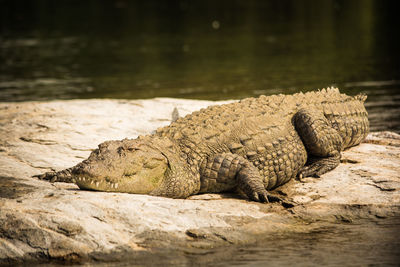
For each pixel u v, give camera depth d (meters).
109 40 66.75
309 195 15.05
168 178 14.43
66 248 11.87
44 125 20.09
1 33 75.12
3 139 18.42
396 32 62.06
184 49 57.06
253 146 15.68
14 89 37.84
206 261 11.64
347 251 12.07
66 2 126.50
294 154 16.48
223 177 14.95
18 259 11.77
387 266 11.28
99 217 12.59
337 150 17.16
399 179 15.51
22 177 15.03
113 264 11.55
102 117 21.64
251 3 112.94
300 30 68.62
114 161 13.65
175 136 15.23
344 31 65.31
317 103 17.98
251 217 13.53
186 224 12.87
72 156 17.22
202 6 111.56
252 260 11.70
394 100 30.38
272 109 17.09
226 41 61.91
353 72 40.03
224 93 34.31
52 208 12.71
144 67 46.62
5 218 12.33
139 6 116.00
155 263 11.56
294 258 11.76
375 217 13.82
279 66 44.00
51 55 55.09
